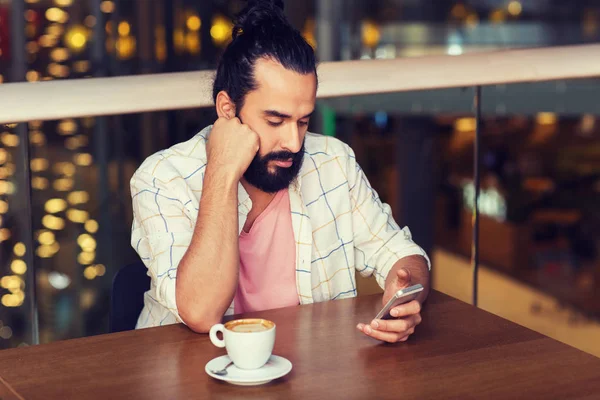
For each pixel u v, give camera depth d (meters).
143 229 1.56
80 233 17.27
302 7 13.88
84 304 17.67
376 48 14.51
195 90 1.74
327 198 1.72
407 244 1.72
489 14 14.66
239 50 1.49
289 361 1.14
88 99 1.67
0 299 3.89
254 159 1.52
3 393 1.09
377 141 17.81
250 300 1.64
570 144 16.12
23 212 1.71
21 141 1.66
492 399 1.04
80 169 16.47
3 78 12.83
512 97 7.82
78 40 14.28
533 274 12.87
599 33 13.56
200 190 1.61
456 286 13.23
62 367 1.13
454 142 17.44
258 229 1.64
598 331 10.63
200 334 1.28
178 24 15.53
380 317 1.26
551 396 1.05
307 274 1.65
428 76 1.98
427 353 1.19
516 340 1.24
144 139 14.77
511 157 16.34
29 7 13.19
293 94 1.46
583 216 13.95
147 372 1.12
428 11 14.86
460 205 16.06
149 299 1.57
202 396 1.04
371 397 1.04
